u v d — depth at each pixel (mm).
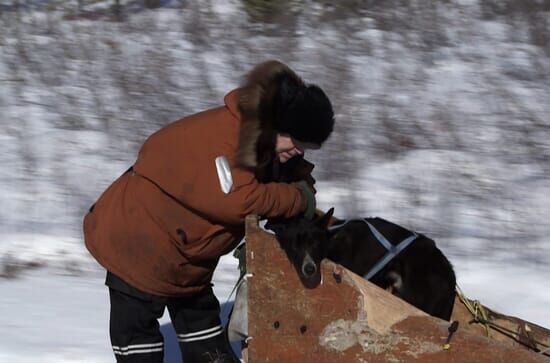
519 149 9289
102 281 6668
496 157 9102
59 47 12367
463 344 4137
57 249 7121
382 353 4273
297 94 4137
